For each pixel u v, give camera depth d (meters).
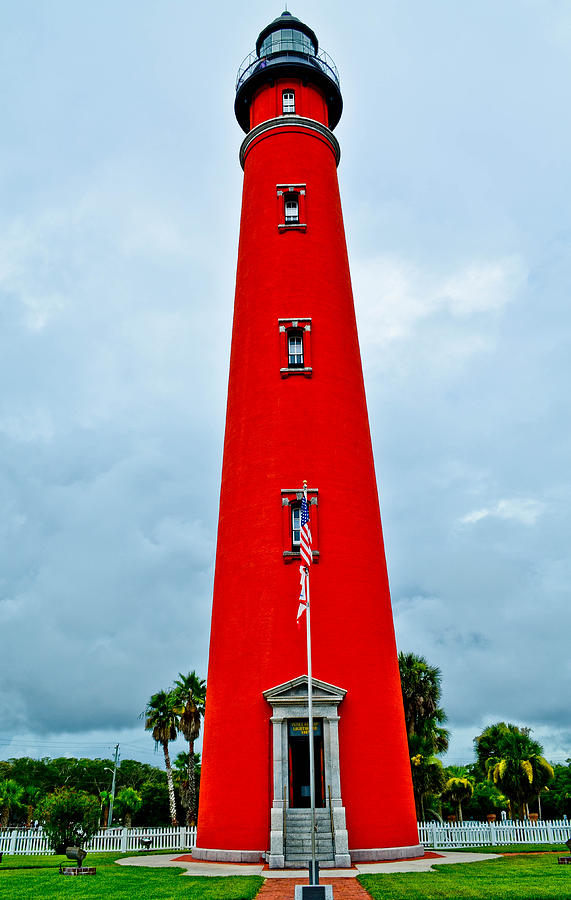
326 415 27.45
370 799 22.48
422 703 41.16
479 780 74.75
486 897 14.49
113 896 15.24
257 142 33.44
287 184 31.55
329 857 20.98
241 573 25.75
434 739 42.66
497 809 70.88
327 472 26.55
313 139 33.09
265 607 24.69
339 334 29.42
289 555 25.03
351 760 22.73
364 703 23.66
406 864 21.11
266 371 28.30
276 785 21.89
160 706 53.69
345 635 24.31
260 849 21.77
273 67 34.25
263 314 29.41
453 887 15.80
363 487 27.30
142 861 23.72
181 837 31.38
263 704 23.42
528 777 41.91
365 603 25.22
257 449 27.20
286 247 30.31
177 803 80.00
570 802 69.88
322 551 25.33
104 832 31.98
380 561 26.83
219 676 25.06
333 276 30.53
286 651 23.89
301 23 37.53
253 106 35.38
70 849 20.77
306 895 13.72
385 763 23.28
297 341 29.08
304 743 23.31
